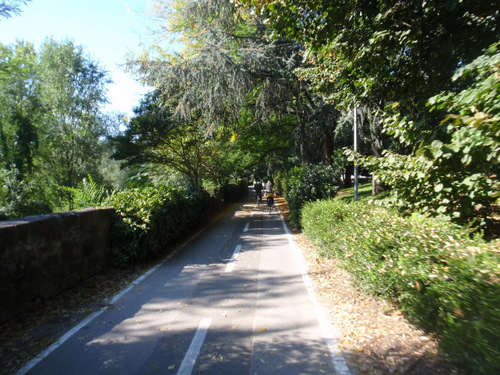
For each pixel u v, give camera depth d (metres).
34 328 4.43
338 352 3.67
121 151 18.34
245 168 30.55
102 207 7.73
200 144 19.62
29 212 23.67
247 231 13.84
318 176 13.62
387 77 6.27
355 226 5.41
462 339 2.65
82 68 34.44
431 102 4.02
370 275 4.53
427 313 3.34
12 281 4.72
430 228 3.92
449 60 5.66
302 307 5.04
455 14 5.35
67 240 6.05
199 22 14.11
